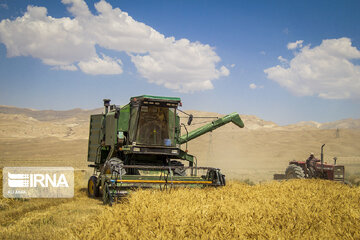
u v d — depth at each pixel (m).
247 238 6.79
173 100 16.58
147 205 8.93
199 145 109.00
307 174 21.69
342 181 20.47
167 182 13.05
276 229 7.13
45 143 141.25
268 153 98.19
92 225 7.59
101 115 19.62
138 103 16.36
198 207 8.66
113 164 15.10
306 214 8.15
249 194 11.43
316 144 109.00
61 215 10.77
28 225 9.27
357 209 9.37
